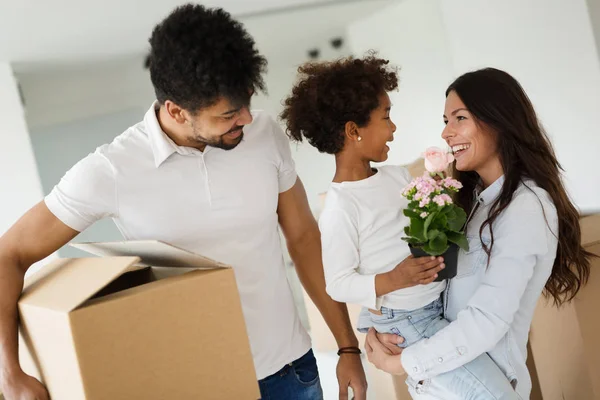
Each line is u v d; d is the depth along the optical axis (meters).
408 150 4.70
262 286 1.59
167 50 1.31
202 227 1.52
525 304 1.61
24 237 1.39
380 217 1.64
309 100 1.69
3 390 1.20
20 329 1.24
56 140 4.20
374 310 1.68
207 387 1.12
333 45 4.42
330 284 1.64
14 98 3.85
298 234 1.79
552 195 1.63
